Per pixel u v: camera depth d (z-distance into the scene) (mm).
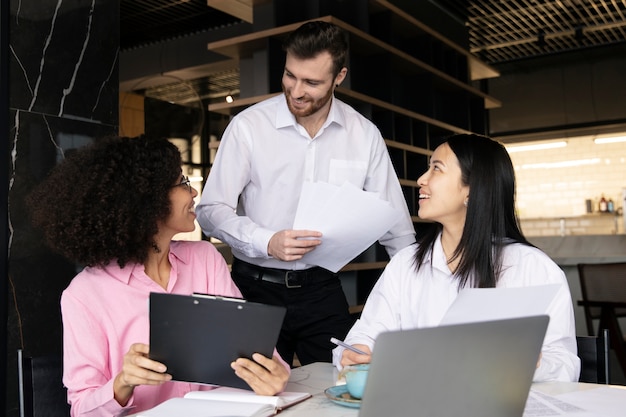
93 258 1442
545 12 6023
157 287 1491
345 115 2324
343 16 4234
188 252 1649
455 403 854
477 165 1630
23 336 2332
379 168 2395
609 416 1146
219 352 1195
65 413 1490
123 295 1456
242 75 4320
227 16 6594
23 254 2342
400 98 4902
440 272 1717
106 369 1423
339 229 1915
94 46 2650
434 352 791
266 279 2230
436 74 4914
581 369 1625
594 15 6113
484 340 833
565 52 7477
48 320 2410
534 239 7219
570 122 7516
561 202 8070
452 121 5574
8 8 2340
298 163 2246
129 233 1438
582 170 7938
